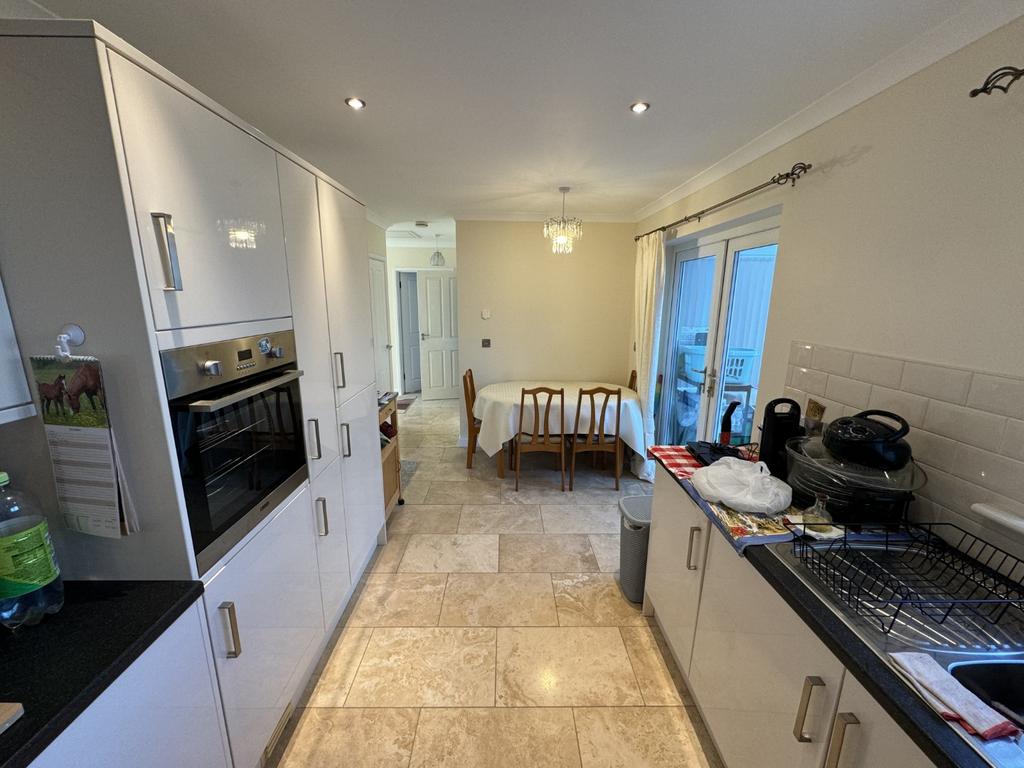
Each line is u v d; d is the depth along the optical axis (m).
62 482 0.95
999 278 1.03
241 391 1.16
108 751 0.78
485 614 2.04
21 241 0.84
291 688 1.48
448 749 1.43
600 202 3.51
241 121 1.21
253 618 1.26
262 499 1.31
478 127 1.93
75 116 0.79
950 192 1.15
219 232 1.12
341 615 2.01
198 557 1.03
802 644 0.93
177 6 1.10
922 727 0.64
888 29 1.18
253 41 1.27
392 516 2.99
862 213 1.45
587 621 2.00
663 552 1.78
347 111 1.77
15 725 0.66
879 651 0.78
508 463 3.97
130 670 0.83
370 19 1.17
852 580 0.97
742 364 2.52
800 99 1.62
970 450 1.10
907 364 1.28
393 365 6.50
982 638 0.84
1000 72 0.97
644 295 3.58
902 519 1.21
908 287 1.28
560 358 4.37
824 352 1.63
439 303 6.16
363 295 2.24
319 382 1.72
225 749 1.14
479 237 4.12
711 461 1.69
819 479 1.27
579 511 3.06
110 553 1.00
